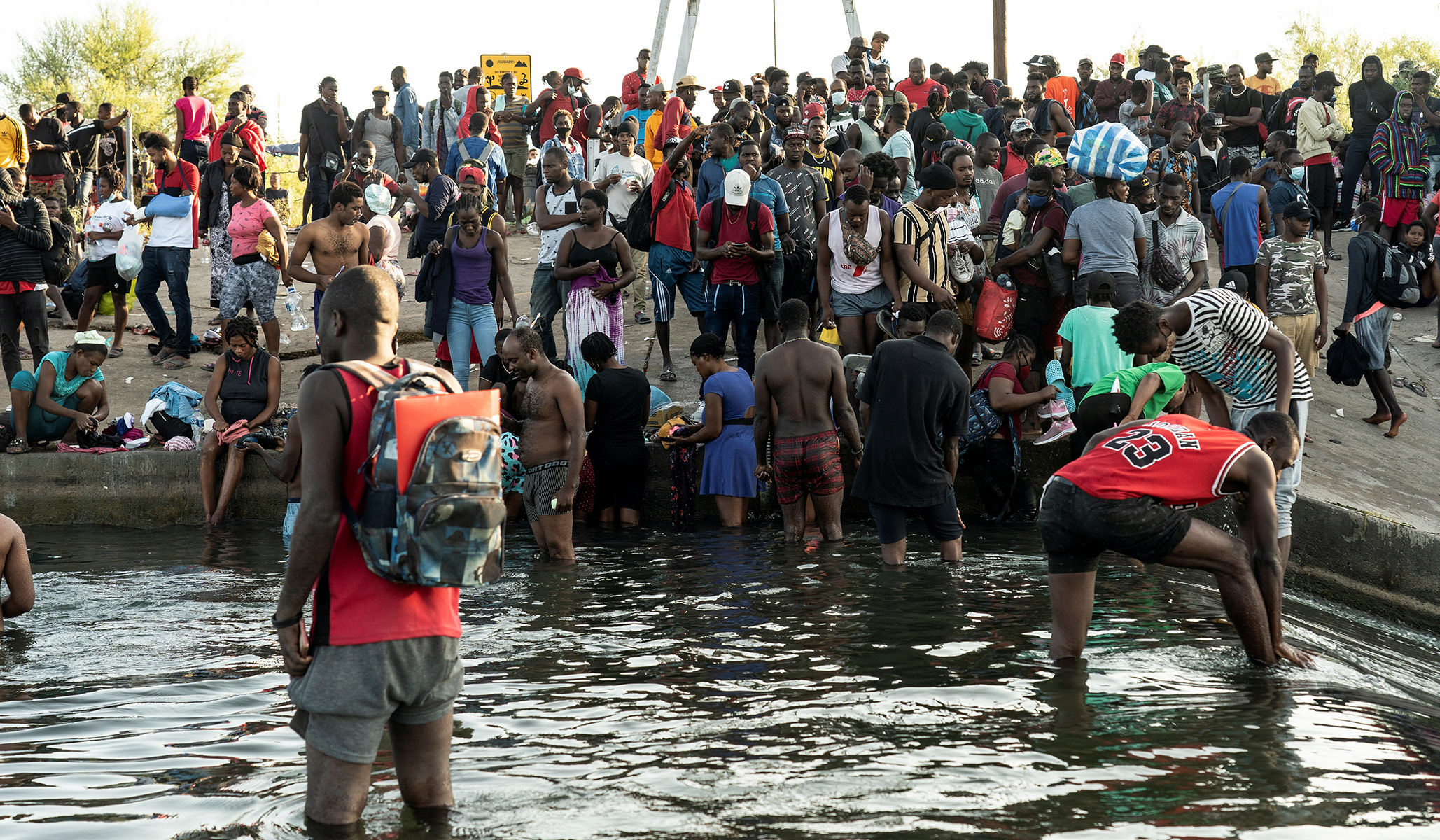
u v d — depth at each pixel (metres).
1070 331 8.44
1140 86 15.53
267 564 7.64
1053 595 4.94
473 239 10.11
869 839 2.97
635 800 3.28
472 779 3.48
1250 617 4.80
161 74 43.66
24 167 13.99
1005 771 3.49
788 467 8.09
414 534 2.95
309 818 3.12
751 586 6.52
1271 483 4.83
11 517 9.67
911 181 11.94
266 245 10.87
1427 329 12.52
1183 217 9.55
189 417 10.17
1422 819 3.12
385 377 3.11
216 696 4.50
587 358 9.00
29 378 9.97
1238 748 3.73
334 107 16.72
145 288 11.84
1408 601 7.58
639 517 9.06
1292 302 9.44
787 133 10.64
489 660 4.94
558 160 10.79
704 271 10.30
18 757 3.77
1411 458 9.71
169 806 3.31
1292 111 16.11
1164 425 4.94
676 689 4.48
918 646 5.09
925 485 7.01
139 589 6.78
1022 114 14.65
